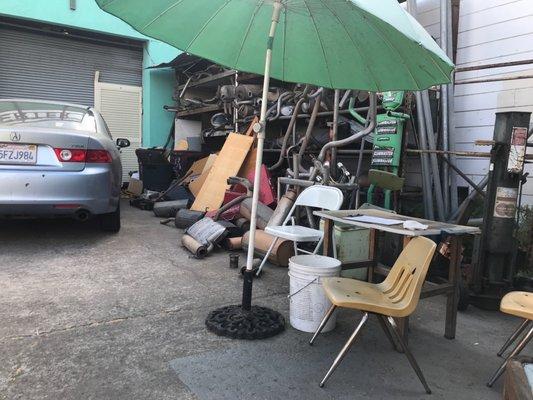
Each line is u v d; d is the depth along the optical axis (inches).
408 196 210.5
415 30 84.7
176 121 386.0
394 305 86.4
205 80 342.3
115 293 130.5
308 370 93.0
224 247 186.4
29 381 83.6
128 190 343.0
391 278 100.4
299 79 125.5
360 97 217.0
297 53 120.5
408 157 226.5
